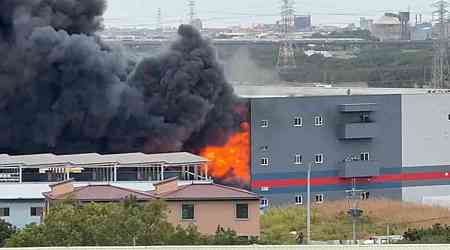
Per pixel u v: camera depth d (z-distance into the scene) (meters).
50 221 71.69
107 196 83.25
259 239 80.25
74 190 87.12
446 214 108.56
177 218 82.69
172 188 86.31
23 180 101.88
